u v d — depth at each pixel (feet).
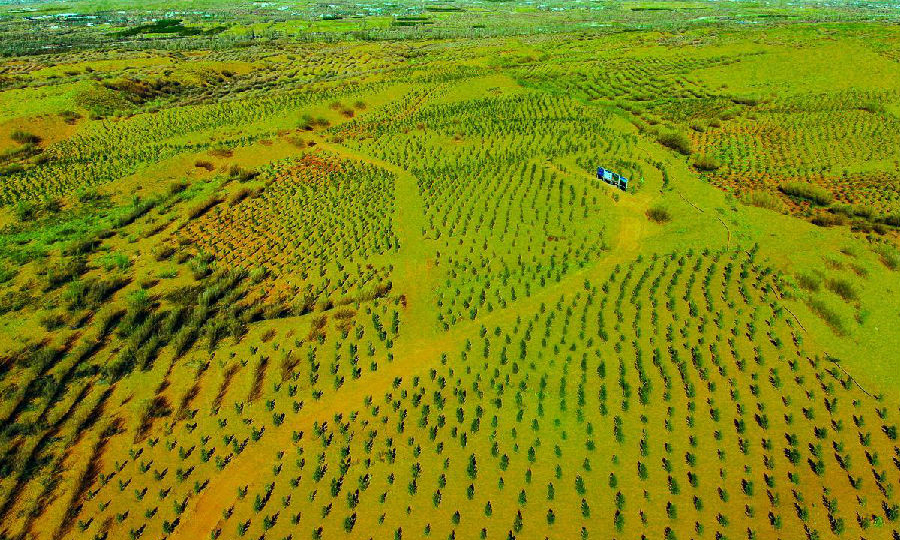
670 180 173.99
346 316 112.68
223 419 87.15
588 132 225.97
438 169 190.70
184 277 129.39
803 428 83.76
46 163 213.87
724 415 86.33
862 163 199.72
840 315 105.09
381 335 105.81
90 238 146.82
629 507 73.26
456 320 111.14
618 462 79.36
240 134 248.11
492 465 79.56
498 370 95.50
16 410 85.71
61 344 102.27
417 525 71.51
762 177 193.16
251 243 147.13
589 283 119.44
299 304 115.75
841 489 74.90
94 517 71.67
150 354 99.86
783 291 112.16
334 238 148.15
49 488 74.33
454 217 155.22
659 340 101.55
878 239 141.38
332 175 189.47
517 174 180.86
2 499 71.36
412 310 115.65
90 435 82.69
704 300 111.86
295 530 71.10
